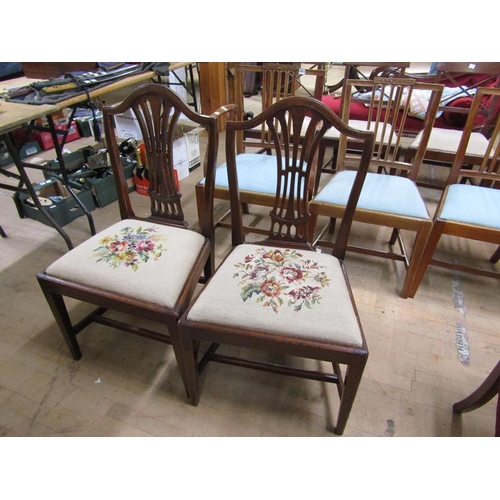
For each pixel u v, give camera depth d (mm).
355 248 1613
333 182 1580
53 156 2896
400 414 1145
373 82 1473
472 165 2057
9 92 1636
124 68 2062
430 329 1444
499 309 1549
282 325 882
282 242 1208
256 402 1183
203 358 1199
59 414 1134
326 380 1108
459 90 2619
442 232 1393
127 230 1211
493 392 992
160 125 1110
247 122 1016
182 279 1035
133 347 1365
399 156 2572
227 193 1574
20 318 1476
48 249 1895
